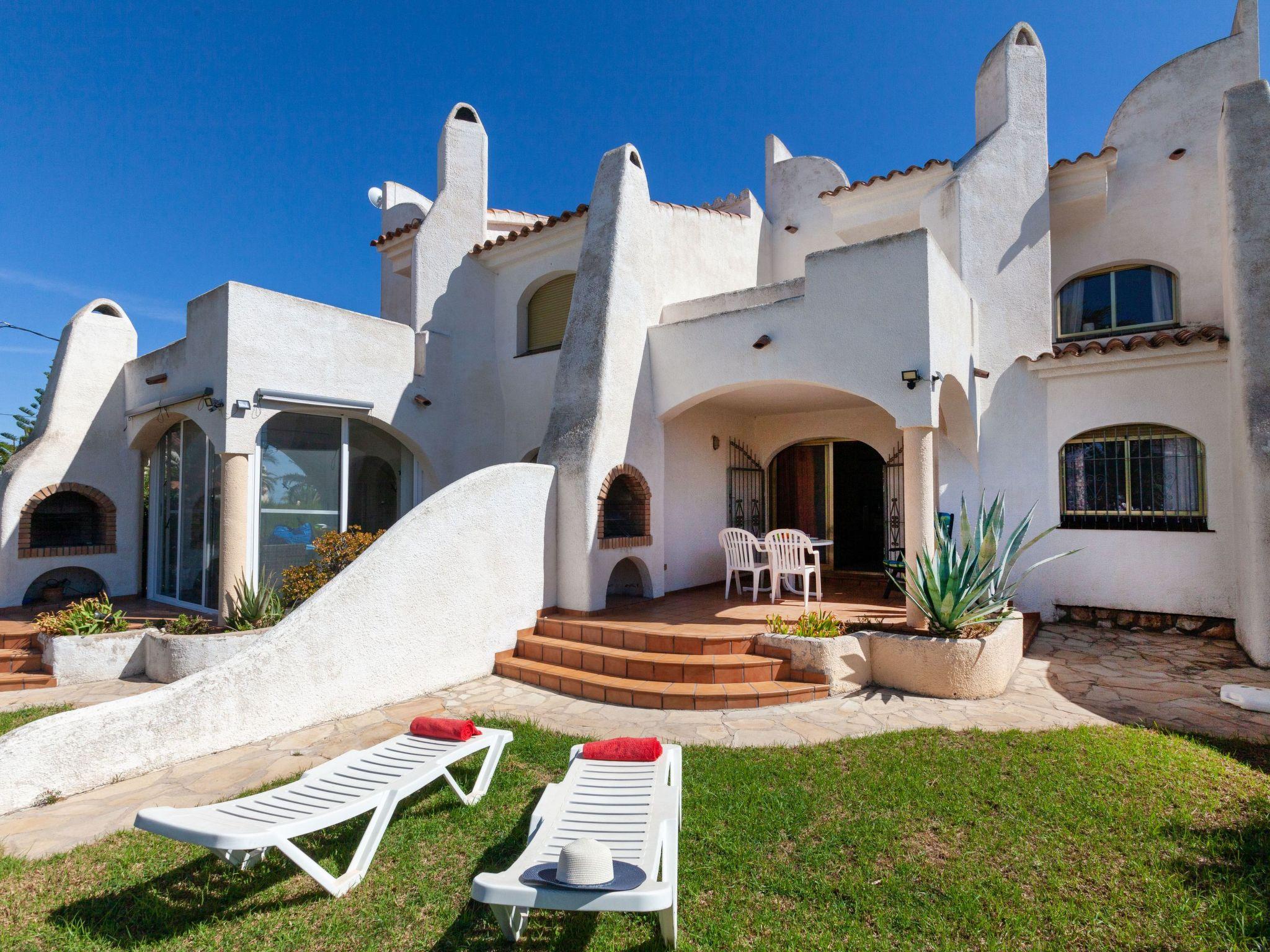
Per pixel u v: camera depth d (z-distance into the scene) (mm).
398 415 10852
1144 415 9180
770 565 9391
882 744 5152
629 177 9930
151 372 10609
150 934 3129
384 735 5836
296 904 3346
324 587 6379
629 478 9750
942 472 10055
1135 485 9406
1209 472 8789
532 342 12578
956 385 8555
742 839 3775
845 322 7941
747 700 6309
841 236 12617
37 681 7594
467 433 12023
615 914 3189
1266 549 7320
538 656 7887
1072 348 9312
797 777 4582
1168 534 9078
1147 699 6281
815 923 3025
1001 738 5172
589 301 9430
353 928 3119
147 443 11422
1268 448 7375
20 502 10273
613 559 8969
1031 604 9930
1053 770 4543
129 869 3709
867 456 14547
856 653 6824
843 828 3844
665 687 6594
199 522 10289
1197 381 8875
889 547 11398
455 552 7426
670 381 9789
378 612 6648
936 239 9992
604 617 8328
